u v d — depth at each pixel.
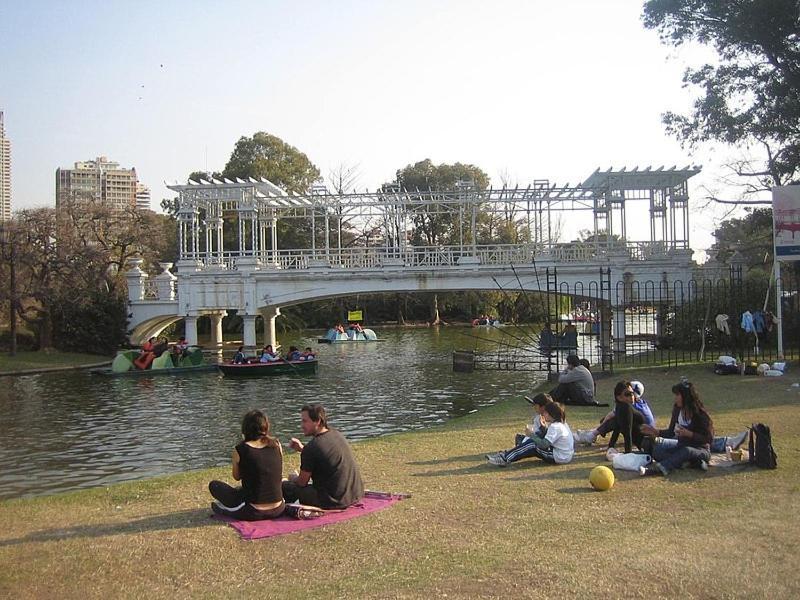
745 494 9.75
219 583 7.22
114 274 57.03
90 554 8.14
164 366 38.97
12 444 21.41
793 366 24.53
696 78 34.50
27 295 43.94
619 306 36.97
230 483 11.71
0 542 8.71
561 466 11.94
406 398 28.95
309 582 7.15
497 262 42.69
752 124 32.88
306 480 9.55
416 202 44.59
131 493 11.13
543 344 32.19
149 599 6.90
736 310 30.70
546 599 6.51
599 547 7.79
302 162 77.81
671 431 12.33
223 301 44.47
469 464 12.40
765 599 6.38
